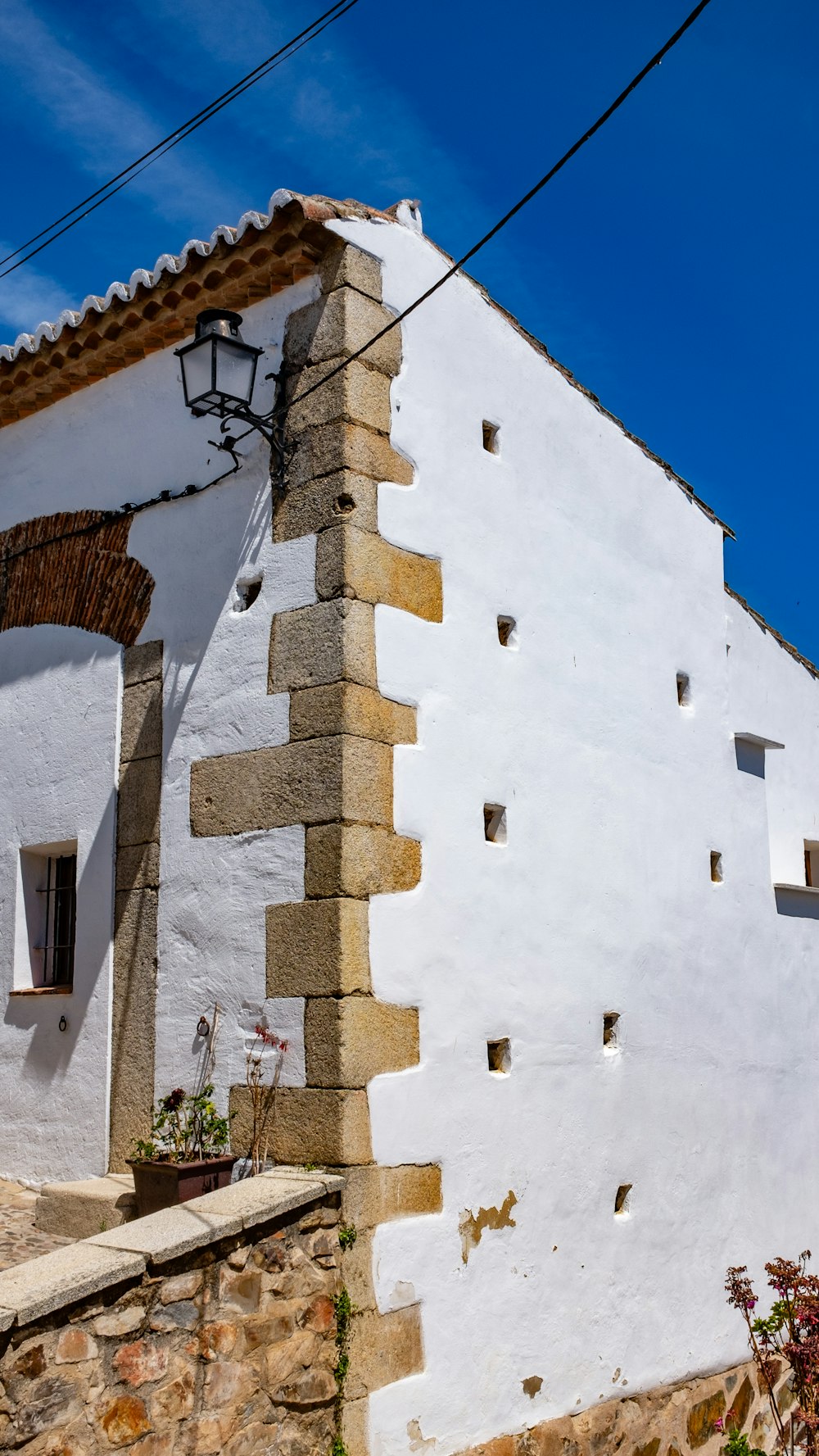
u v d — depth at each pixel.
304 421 6.13
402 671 6.02
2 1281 4.20
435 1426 5.53
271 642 6.05
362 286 6.17
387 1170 5.49
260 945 5.80
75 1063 6.72
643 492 8.29
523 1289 6.17
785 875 9.82
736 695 9.42
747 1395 7.80
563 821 7.00
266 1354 4.85
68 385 7.62
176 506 6.79
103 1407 4.25
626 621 7.88
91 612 7.20
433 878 6.00
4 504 8.07
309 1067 5.48
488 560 6.73
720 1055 8.15
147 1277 4.45
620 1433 6.68
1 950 7.42
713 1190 7.87
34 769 7.38
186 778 6.36
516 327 7.29
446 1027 5.94
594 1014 7.03
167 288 6.64
